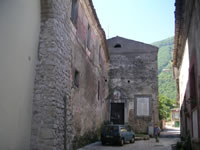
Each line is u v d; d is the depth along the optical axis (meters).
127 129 15.69
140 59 23.91
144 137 18.92
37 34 8.17
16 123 6.76
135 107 22.89
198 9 7.14
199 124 7.83
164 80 88.31
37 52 8.16
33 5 7.94
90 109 14.38
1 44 6.06
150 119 22.41
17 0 6.96
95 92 16.23
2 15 6.13
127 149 12.12
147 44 24.11
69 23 9.98
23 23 7.26
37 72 8.03
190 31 9.62
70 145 9.60
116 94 23.38
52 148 7.45
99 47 18.27
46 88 7.88
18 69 6.93
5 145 6.19
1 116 6.04
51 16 8.30
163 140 18.23
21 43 7.11
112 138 13.93
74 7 11.38
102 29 16.77
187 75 11.35
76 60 11.12
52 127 7.60
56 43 8.27
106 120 21.95
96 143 14.67
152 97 22.88
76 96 10.93
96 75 16.69
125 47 24.39
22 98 7.14
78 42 11.59
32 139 7.58
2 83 6.10
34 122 7.70
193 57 8.88
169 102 63.31
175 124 56.62
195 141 8.63
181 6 9.52
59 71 8.45
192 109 9.55
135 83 23.42
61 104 8.54
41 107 7.78
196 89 8.41
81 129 11.91
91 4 12.89
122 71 23.84
